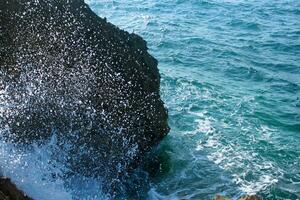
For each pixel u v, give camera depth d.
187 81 17.48
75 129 10.66
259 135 13.64
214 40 24.61
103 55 11.70
